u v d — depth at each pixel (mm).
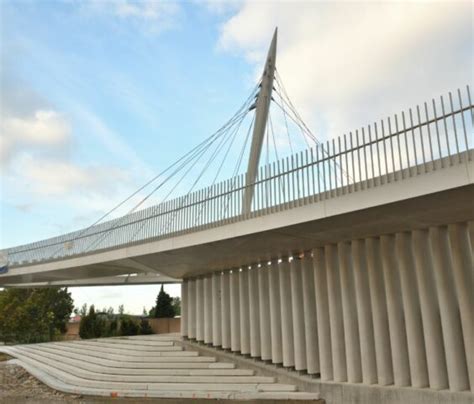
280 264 17250
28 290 53531
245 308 18609
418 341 12664
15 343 46312
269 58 26562
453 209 11156
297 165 13344
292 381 15938
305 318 15906
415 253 12992
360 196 11492
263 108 25719
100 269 25578
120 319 41312
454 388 11703
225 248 16375
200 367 18859
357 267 14297
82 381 19172
